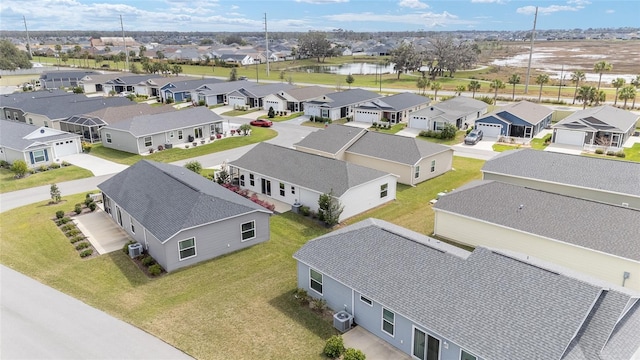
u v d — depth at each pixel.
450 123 58.81
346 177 32.12
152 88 96.06
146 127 52.44
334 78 128.25
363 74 141.62
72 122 58.28
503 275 17.22
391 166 40.28
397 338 18.03
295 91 79.31
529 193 27.53
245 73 140.50
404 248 20.12
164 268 24.78
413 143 41.06
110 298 21.98
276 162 36.59
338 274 20.11
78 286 23.11
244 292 22.61
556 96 90.44
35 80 113.50
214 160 48.22
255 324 19.89
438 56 133.50
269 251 27.23
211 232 25.88
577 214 24.98
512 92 96.69
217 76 131.12
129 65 147.38
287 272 24.70
